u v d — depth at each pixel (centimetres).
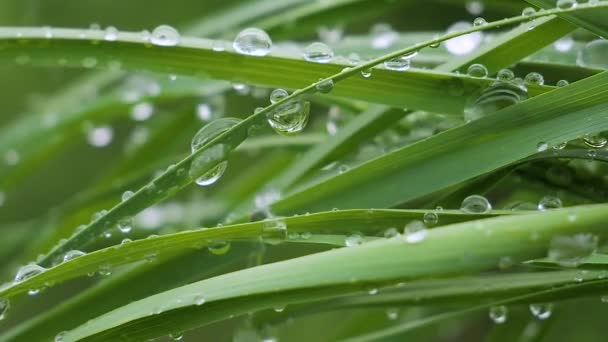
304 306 22
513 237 18
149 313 19
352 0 25
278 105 19
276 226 19
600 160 19
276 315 22
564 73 21
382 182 19
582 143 20
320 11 25
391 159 19
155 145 26
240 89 25
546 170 21
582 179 20
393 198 19
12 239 27
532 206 20
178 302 18
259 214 20
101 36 21
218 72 20
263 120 19
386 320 25
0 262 27
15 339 20
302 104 20
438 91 20
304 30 25
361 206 19
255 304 19
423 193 19
